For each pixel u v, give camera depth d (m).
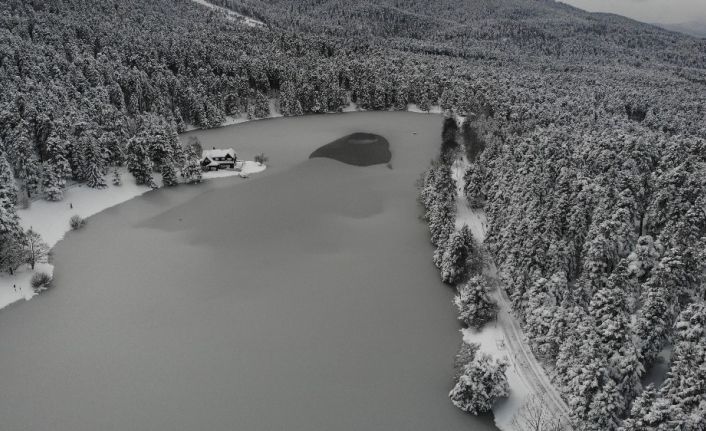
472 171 123.69
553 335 64.75
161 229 111.06
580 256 80.88
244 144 172.00
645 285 69.19
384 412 63.88
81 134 126.50
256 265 97.56
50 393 65.75
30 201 112.06
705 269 72.19
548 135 130.25
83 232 108.06
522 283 77.06
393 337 77.88
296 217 118.12
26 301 84.38
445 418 62.78
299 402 65.38
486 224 109.75
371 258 100.88
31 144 114.56
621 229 78.12
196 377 69.12
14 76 147.50
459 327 80.50
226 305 84.94
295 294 88.44
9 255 85.69
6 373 68.81
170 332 77.94
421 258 101.06
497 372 62.91
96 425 61.25
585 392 55.34
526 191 93.81
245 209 121.81
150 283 90.62
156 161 136.00
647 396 50.84
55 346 74.25
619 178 97.00
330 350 74.81
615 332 58.09
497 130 155.25
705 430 46.34
